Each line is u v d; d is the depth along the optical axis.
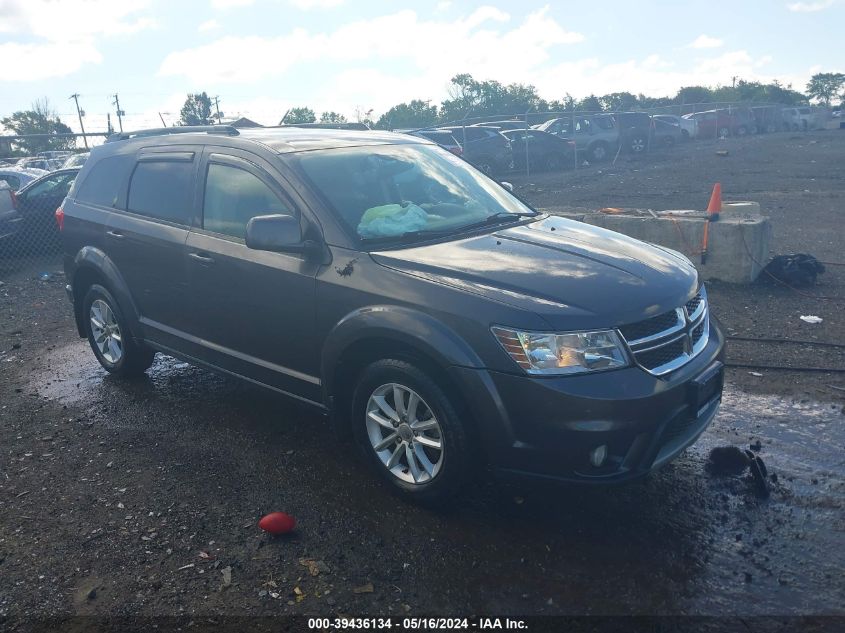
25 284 10.75
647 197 17.34
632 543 3.58
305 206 4.29
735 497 3.96
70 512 4.02
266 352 4.58
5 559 3.60
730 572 3.34
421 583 3.34
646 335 3.55
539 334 3.38
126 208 5.54
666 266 4.08
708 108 52.06
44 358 6.93
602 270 3.82
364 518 3.87
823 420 4.87
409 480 3.95
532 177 24.11
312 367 4.32
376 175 4.64
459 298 3.58
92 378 6.23
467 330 3.51
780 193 16.97
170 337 5.29
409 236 4.22
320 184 4.35
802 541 3.55
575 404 3.33
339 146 4.82
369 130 5.59
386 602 3.22
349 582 3.35
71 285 6.21
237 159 4.75
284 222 4.08
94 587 3.36
